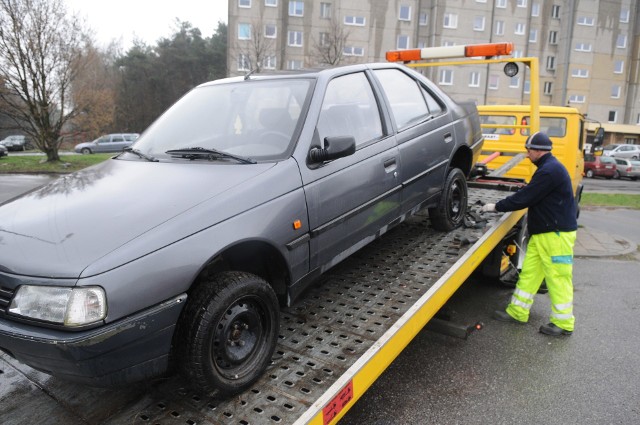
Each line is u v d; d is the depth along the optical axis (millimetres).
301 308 3234
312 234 2871
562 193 4402
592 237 9555
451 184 4543
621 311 5227
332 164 3076
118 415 2424
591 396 3443
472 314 5031
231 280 2357
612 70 51906
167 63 56812
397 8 43062
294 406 2297
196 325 2227
